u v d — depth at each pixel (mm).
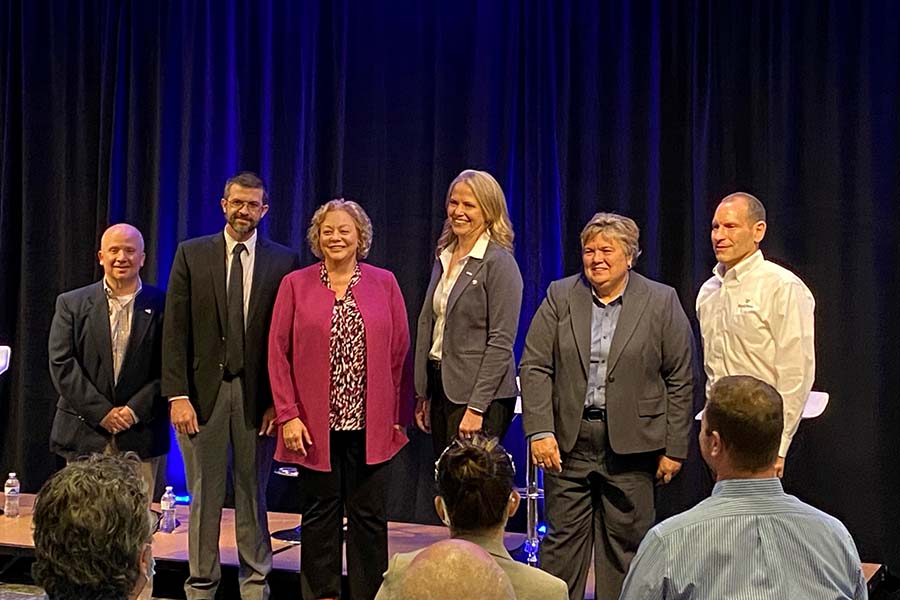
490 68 4730
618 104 4602
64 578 1562
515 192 4777
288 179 5102
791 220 4328
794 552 1955
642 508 3400
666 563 1974
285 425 3609
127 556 1584
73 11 5379
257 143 5137
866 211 4230
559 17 4699
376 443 3611
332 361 3633
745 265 3514
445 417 3594
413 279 4902
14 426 5480
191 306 3816
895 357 4246
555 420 3498
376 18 4973
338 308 3658
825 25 4301
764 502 1992
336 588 3676
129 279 4324
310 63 5043
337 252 3666
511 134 4754
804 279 4328
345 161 4992
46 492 1601
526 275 4730
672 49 4574
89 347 4293
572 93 4664
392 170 4941
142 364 4254
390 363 3701
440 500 2209
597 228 3443
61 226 5367
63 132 5355
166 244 5203
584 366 3432
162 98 5188
